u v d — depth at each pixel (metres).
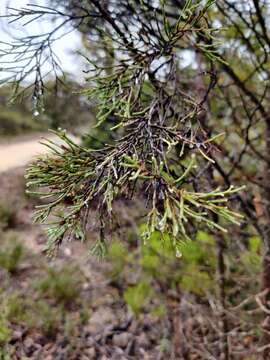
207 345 2.05
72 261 3.28
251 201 1.85
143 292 2.60
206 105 1.48
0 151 6.62
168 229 0.62
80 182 0.72
